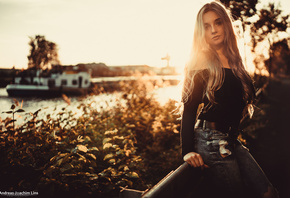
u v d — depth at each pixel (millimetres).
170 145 5297
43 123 3504
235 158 1708
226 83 1702
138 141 5102
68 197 2410
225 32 1884
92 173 2668
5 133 3168
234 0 8977
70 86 28391
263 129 7035
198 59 1764
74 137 3406
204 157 1723
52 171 2395
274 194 1696
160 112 5910
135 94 6379
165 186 1348
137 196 2174
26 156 2777
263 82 11375
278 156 4984
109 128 4281
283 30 12633
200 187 2076
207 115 1738
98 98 6129
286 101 16016
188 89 1691
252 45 11266
